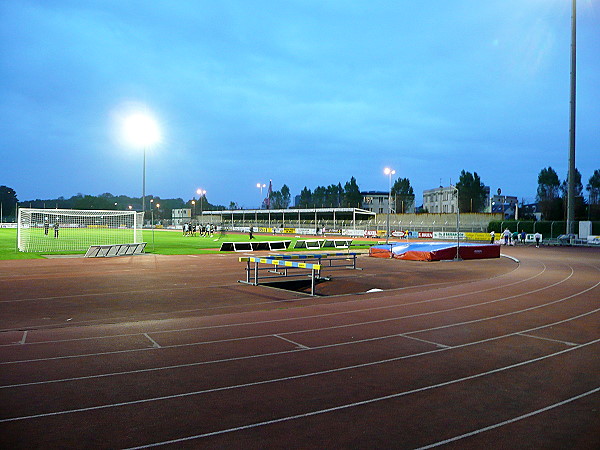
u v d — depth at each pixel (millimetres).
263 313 11453
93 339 8828
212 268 22406
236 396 6031
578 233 52031
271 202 144625
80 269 21500
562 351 8250
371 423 5258
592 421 5352
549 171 77000
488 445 4750
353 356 7836
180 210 126125
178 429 5062
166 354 7859
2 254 29625
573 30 45156
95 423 5191
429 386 6457
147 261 25953
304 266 14859
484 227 62438
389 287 16750
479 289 15789
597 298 13977
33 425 5133
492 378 6809
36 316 11148
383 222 74062
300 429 5090
